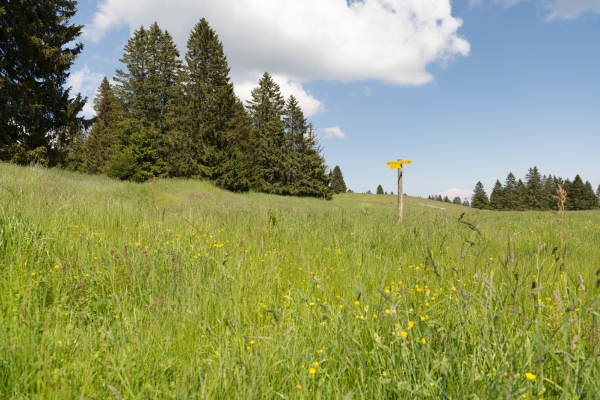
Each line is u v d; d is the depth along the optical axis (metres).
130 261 3.71
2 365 2.04
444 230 6.80
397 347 2.12
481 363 2.03
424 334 2.27
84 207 6.61
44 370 1.95
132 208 7.86
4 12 18.94
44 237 4.07
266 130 49.47
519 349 1.93
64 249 4.04
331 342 2.25
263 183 47.03
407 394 1.80
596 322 2.08
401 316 2.38
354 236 6.05
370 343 2.33
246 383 1.89
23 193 6.53
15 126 20.81
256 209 9.89
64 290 3.12
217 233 5.96
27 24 20.23
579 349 1.94
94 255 4.04
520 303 2.67
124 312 2.79
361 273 3.81
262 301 3.06
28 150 20.95
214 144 37.34
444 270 3.59
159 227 5.73
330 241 5.69
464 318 2.36
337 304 3.08
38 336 2.31
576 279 3.27
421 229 6.88
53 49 21.11
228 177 35.12
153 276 3.38
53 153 23.03
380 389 1.84
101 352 2.27
